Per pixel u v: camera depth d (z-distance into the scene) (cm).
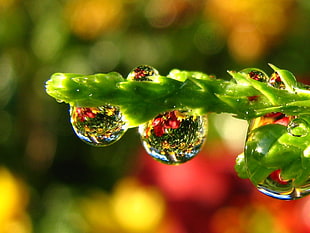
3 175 16
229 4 15
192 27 15
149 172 14
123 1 16
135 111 6
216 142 15
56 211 16
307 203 13
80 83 6
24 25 16
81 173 17
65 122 17
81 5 16
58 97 6
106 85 6
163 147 7
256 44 15
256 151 6
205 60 15
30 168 17
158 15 15
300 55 15
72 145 17
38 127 17
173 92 6
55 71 16
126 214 14
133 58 16
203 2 15
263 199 13
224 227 13
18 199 16
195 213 14
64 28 16
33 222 16
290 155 6
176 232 14
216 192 14
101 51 16
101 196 16
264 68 15
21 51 17
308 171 6
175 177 14
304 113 6
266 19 14
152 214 14
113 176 16
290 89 6
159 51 16
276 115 6
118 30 16
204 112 6
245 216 13
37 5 16
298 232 13
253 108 6
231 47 15
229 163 14
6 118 17
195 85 6
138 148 16
